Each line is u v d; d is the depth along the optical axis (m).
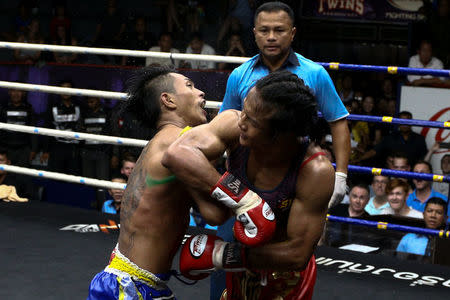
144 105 1.97
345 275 3.08
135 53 3.78
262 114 1.58
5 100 6.38
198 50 7.05
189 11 7.70
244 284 1.96
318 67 2.46
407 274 3.12
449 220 4.47
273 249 1.72
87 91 3.89
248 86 2.48
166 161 1.69
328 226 4.51
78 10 8.35
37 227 3.73
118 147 5.97
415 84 5.31
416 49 5.84
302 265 1.75
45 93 6.27
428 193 4.98
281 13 2.38
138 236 1.86
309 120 1.62
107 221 3.91
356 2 7.33
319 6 7.42
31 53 7.59
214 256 1.76
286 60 2.45
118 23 7.78
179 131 1.89
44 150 6.29
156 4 7.94
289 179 1.72
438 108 5.25
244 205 1.63
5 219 3.87
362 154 5.92
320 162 1.70
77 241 3.50
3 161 5.60
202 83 5.54
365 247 4.25
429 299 2.82
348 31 7.40
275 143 1.65
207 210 1.70
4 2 8.52
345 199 5.13
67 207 4.18
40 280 2.92
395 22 7.22
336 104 2.50
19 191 5.64
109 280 1.87
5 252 3.28
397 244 4.39
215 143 1.72
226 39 7.29
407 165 5.20
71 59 7.54
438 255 3.86
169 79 1.96
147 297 1.86
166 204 1.83
